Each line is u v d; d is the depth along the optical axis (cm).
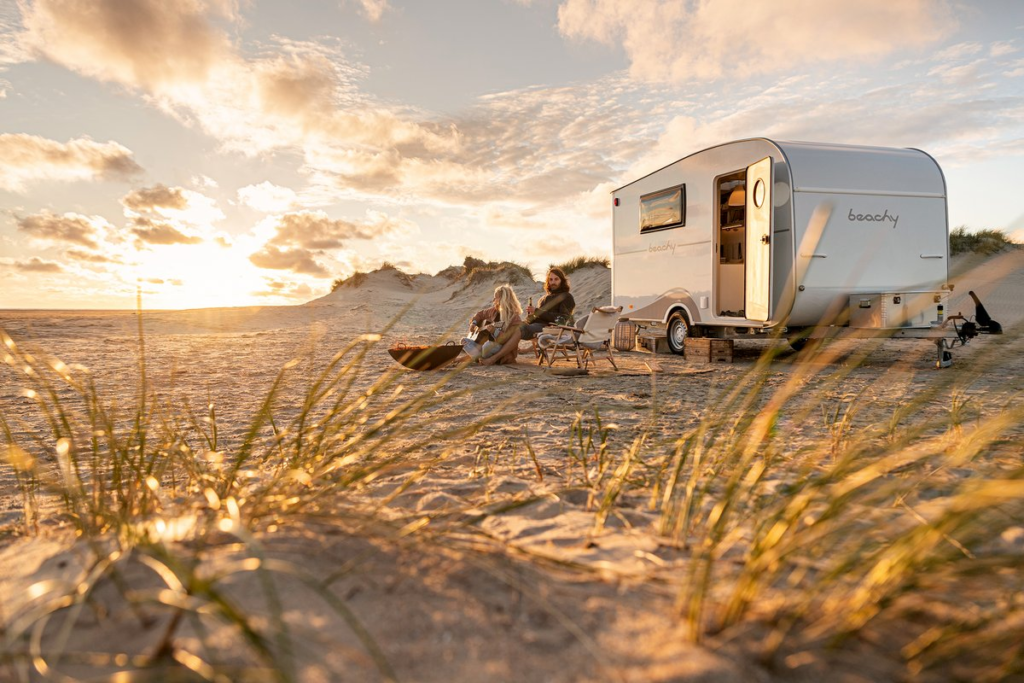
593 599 155
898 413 337
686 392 621
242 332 1709
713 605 151
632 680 123
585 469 297
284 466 270
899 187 831
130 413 533
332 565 165
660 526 219
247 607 141
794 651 132
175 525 181
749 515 212
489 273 2856
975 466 293
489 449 382
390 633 137
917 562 144
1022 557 152
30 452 391
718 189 927
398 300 3045
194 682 114
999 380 644
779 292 828
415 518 212
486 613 146
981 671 126
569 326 834
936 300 786
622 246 1188
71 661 122
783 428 399
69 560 170
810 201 794
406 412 266
